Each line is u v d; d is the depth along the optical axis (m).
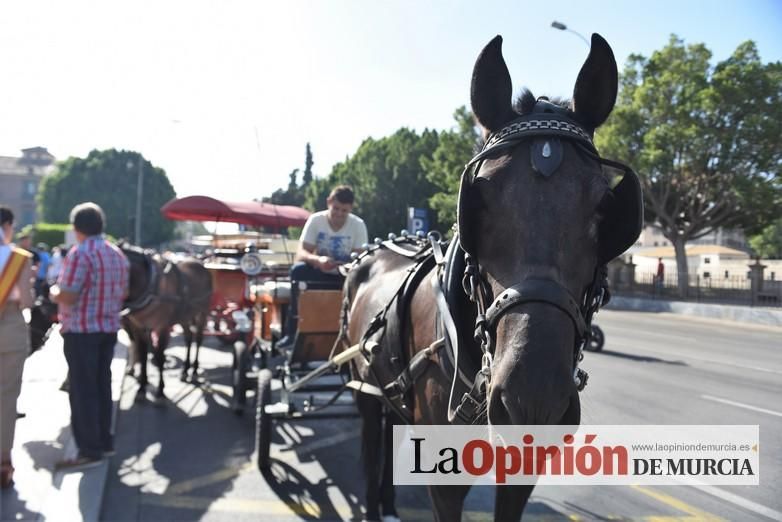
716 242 45.59
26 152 99.81
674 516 4.00
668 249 47.72
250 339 7.71
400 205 28.64
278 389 6.68
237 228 11.54
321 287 5.34
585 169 1.87
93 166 70.88
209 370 9.28
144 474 4.88
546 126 1.94
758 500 4.16
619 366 9.37
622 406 6.63
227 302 9.32
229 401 7.34
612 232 1.92
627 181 1.92
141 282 6.55
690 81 22.78
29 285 4.20
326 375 5.22
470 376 2.17
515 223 1.80
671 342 12.12
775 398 6.82
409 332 2.82
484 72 2.14
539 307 1.66
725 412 6.23
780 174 20.48
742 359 9.30
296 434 6.11
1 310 4.11
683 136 22.42
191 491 4.54
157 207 72.31
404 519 4.11
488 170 1.92
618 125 24.70
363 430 3.91
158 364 7.15
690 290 23.67
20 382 4.28
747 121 19.81
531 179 1.83
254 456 5.33
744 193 21.55
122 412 6.79
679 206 25.75
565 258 1.76
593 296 1.88
